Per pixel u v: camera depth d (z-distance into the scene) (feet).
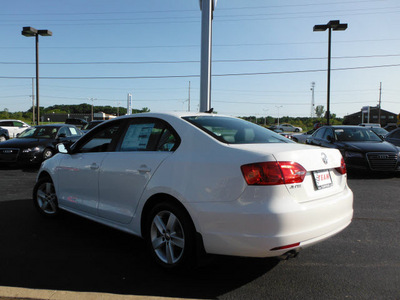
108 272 10.62
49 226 15.29
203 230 9.36
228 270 10.82
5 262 11.30
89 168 13.29
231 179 9.02
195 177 9.67
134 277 10.27
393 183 27.40
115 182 12.05
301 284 9.87
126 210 11.71
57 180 15.26
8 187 24.49
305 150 9.68
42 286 9.61
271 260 11.64
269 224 8.51
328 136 34.24
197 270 10.81
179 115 11.51
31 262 11.32
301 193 9.13
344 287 9.70
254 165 8.80
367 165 29.68
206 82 39.22
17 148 33.55
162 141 11.19
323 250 12.65
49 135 37.50
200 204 9.39
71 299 8.77
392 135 38.09
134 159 11.49
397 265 11.29
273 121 380.17
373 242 13.55
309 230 9.00
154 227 10.77
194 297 9.06
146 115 12.26
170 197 10.27
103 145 13.51
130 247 12.85
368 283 9.96
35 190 16.74
